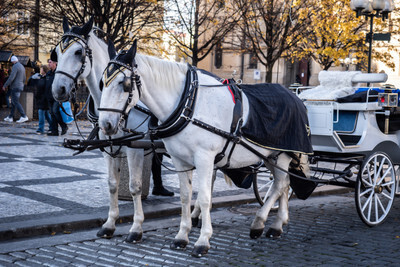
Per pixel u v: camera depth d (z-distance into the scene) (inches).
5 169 366.3
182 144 203.9
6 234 219.3
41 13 832.9
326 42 885.2
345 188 377.4
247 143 219.9
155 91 201.2
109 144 210.4
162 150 257.3
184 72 208.8
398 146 309.6
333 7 788.6
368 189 272.1
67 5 809.5
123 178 299.1
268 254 213.2
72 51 217.9
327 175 421.1
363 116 283.7
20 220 240.8
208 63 1674.5
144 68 197.9
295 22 848.3
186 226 218.5
